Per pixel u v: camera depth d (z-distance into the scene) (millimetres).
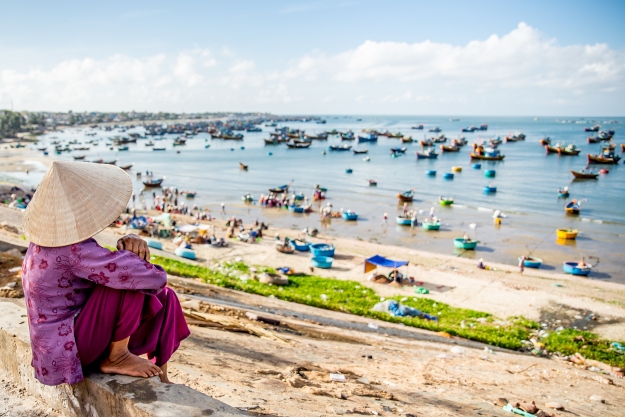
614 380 13125
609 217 53344
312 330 12383
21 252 14547
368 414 5465
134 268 3301
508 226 49281
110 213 3412
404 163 103000
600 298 26812
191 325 9336
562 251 40219
